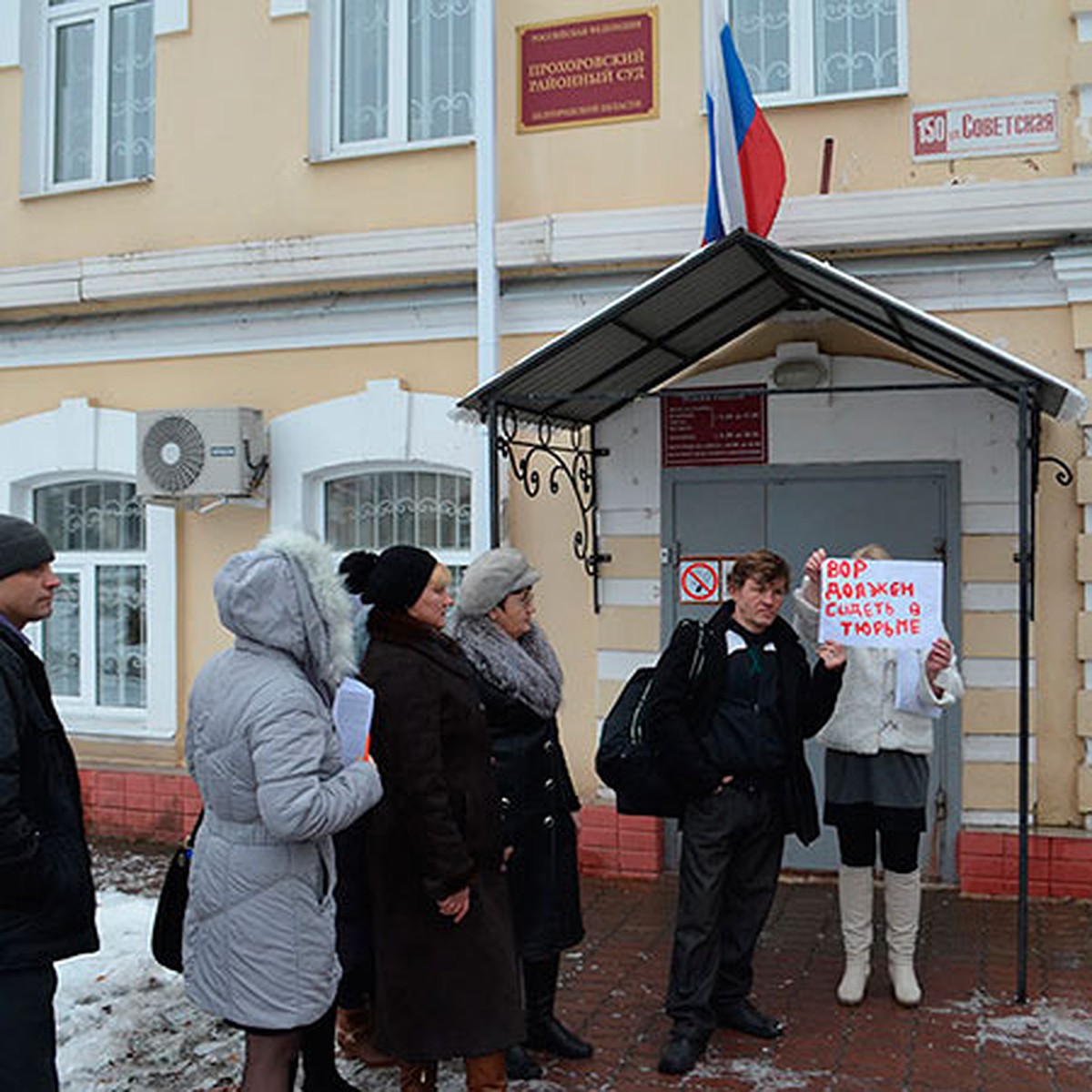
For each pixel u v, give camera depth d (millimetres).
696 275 5246
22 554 3248
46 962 3139
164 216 7809
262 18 7617
